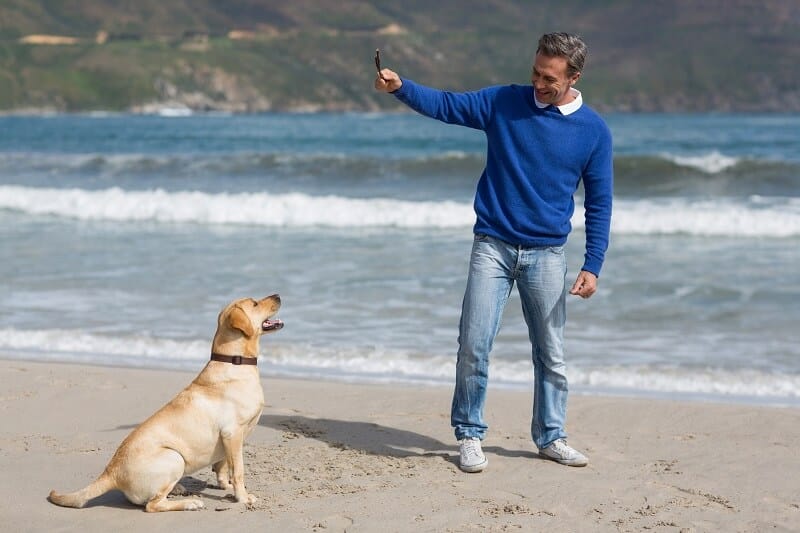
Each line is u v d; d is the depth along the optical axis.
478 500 5.38
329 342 9.89
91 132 57.41
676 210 18.33
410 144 40.94
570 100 5.75
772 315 11.12
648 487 5.63
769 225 17.28
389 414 7.25
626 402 7.59
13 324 10.62
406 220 18.83
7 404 7.27
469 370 5.94
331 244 16.36
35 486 5.49
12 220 19.56
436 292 12.28
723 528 4.98
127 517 5.04
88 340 9.80
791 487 5.64
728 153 34.56
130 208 20.02
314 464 6.01
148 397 7.50
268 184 24.62
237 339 5.25
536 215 5.79
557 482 5.71
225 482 5.54
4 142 44.66
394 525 4.95
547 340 6.05
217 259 14.75
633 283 12.93
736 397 8.09
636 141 41.97
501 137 5.77
